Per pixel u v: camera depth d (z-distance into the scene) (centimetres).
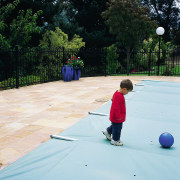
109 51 2356
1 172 327
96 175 313
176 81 1349
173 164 344
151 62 2408
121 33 2367
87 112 665
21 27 1852
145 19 2273
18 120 588
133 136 462
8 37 1962
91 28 2923
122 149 392
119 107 386
